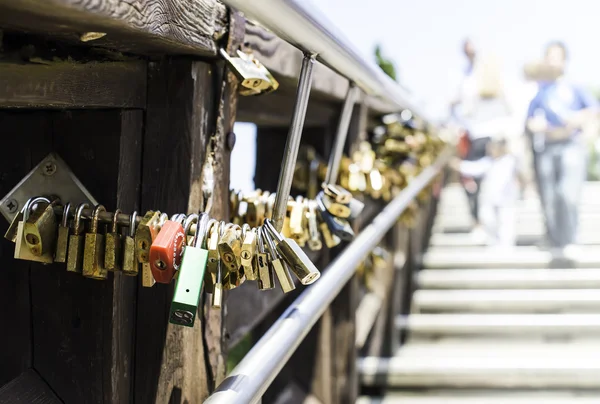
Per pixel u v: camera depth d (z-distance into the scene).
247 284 1.91
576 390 3.67
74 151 1.15
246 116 2.05
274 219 1.23
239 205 1.48
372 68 1.67
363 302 3.50
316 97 2.23
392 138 3.07
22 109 1.14
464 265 5.60
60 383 1.19
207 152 1.28
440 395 3.64
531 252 5.77
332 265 1.75
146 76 1.22
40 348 1.19
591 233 6.87
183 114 1.21
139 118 1.22
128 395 1.24
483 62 6.66
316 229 1.55
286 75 1.70
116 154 1.15
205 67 1.25
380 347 3.82
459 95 6.79
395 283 4.12
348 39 1.34
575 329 4.36
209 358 1.35
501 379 3.65
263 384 1.15
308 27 1.08
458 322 4.38
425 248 6.19
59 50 1.00
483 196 6.57
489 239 6.52
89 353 1.17
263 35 1.49
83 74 1.05
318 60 1.28
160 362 1.25
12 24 0.85
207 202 1.27
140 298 1.25
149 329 1.25
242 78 1.25
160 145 1.22
